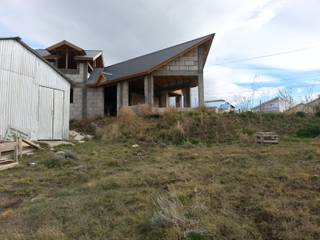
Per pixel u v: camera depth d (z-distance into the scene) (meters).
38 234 3.55
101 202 4.58
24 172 7.15
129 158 8.48
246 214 3.92
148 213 3.97
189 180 5.55
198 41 16.86
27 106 11.52
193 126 12.23
